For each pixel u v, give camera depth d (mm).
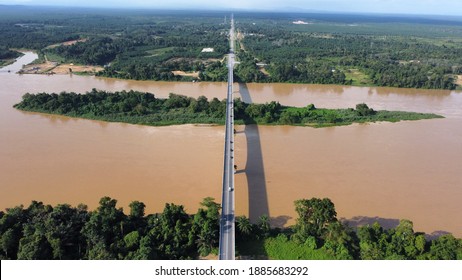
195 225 63500
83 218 64062
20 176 86312
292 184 85125
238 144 108000
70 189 81250
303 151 103750
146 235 61594
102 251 55938
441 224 72250
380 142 112250
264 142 109938
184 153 99812
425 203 79125
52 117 128750
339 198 79938
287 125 125500
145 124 122688
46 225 59969
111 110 131375
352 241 62062
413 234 62344
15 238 59344
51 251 57781
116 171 89188
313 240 63344
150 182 84375
